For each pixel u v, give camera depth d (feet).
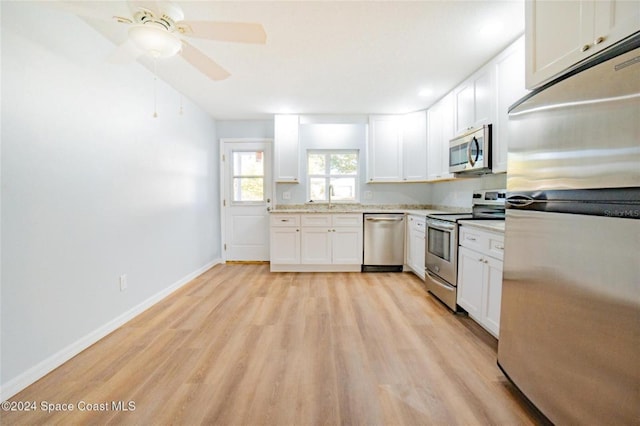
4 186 4.78
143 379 5.29
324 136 14.83
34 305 5.24
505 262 5.09
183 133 11.03
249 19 6.14
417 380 5.29
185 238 11.23
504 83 7.37
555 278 3.85
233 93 10.75
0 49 4.72
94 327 6.64
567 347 3.65
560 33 4.04
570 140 3.58
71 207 6.04
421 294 9.92
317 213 12.69
